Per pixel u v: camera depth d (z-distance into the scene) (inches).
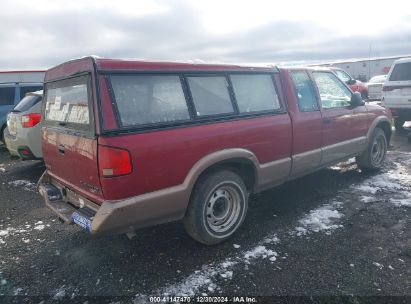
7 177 262.7
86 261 133.6
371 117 219.9
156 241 146.8
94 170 113.7
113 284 118.0
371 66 1155.9
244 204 148.3
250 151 146.5
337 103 198.4
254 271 121.7
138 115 116.0
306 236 145.6
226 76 142.5
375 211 167.9
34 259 136.7
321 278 116.2
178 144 122.3
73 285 118.4
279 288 112.0
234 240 144.9
